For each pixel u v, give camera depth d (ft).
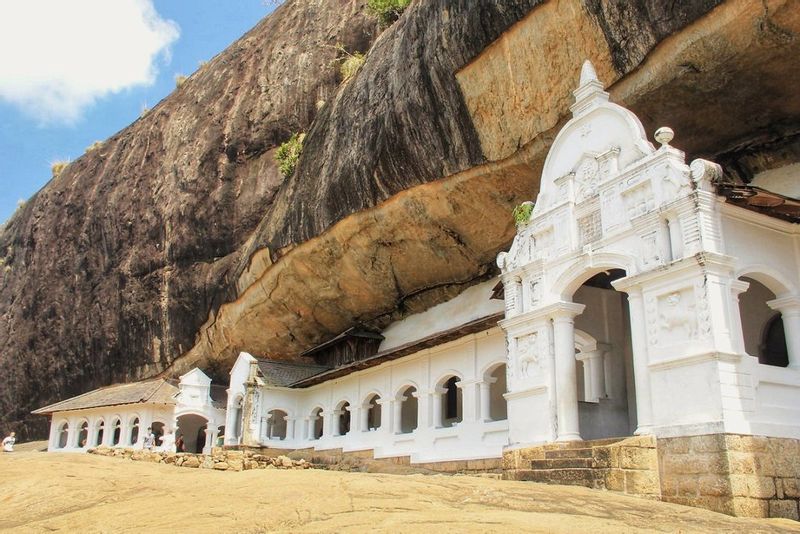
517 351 50.52
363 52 106.83
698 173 38.55
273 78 116.88
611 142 46.01
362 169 73.20
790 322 41.37
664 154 41.16
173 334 119.44
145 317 123.95
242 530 21.81
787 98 46.29
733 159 53.21
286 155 99.81
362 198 74.79
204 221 115.14
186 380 113.60
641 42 46.65
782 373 38.17
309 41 115.14
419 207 70.79
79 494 29.45
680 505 32.58
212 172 116.78
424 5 63.77
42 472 35.53
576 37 50.31
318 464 73.20
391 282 83.92
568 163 49.49
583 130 48.62
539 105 54.85
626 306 56.29
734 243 39.73
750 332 49.21
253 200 109.81
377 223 75.97
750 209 40.52
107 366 133.28
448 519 23.17
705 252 36.86
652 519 27.53
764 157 51.65
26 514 26.58
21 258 166.81
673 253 39.29
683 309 38.09
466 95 59.72
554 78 52.95
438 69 61.05
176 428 112.27
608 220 44.60
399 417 74.90
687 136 51.62
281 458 63.31
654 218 40.60
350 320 94.32
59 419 129.80
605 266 44.09
